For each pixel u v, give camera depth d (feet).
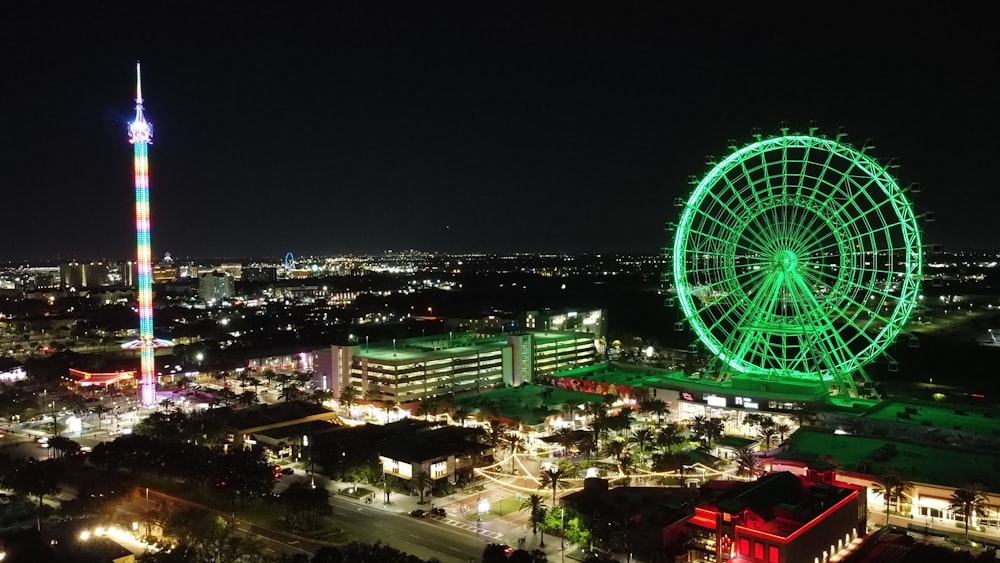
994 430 609.42
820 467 488.44
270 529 479.82
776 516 392.06
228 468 535.19
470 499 538.06
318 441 627.87
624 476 565.53
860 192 641.81
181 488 558.97
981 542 436.35
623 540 421.18
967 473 497.87
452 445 594.24
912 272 634.43
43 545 411.34
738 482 472.03
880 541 419.95
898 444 571.69
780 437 650.84
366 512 514.27
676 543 406.62
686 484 538.88
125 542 456.45
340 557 384.68
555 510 461.78
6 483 528.22
